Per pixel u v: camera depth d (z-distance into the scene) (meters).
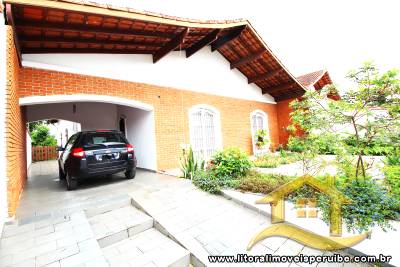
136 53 6.62
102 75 5.87
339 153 4.01
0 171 2.90
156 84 7.10
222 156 5.55
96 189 5.15
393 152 3.98
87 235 2.92
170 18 5.01
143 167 7.61
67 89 5.25
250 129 10.54
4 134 3.13
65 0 3.59
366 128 3.80
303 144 4.71
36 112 8.55
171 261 2.62
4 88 3.07
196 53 8.46
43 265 2.31
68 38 4.87
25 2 3.26
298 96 11.30
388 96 3.67
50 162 13.34
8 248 2.61
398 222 3.09
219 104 9.16
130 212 3.92
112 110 9.81
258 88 11.30
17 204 4.05
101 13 4.02
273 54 8.59
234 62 9.57
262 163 7.70
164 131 7.25
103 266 2.31
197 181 5.26
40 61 4.98
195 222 3.50
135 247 2.97
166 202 4.23
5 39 3.02
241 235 3.13
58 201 4.26
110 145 5.38
